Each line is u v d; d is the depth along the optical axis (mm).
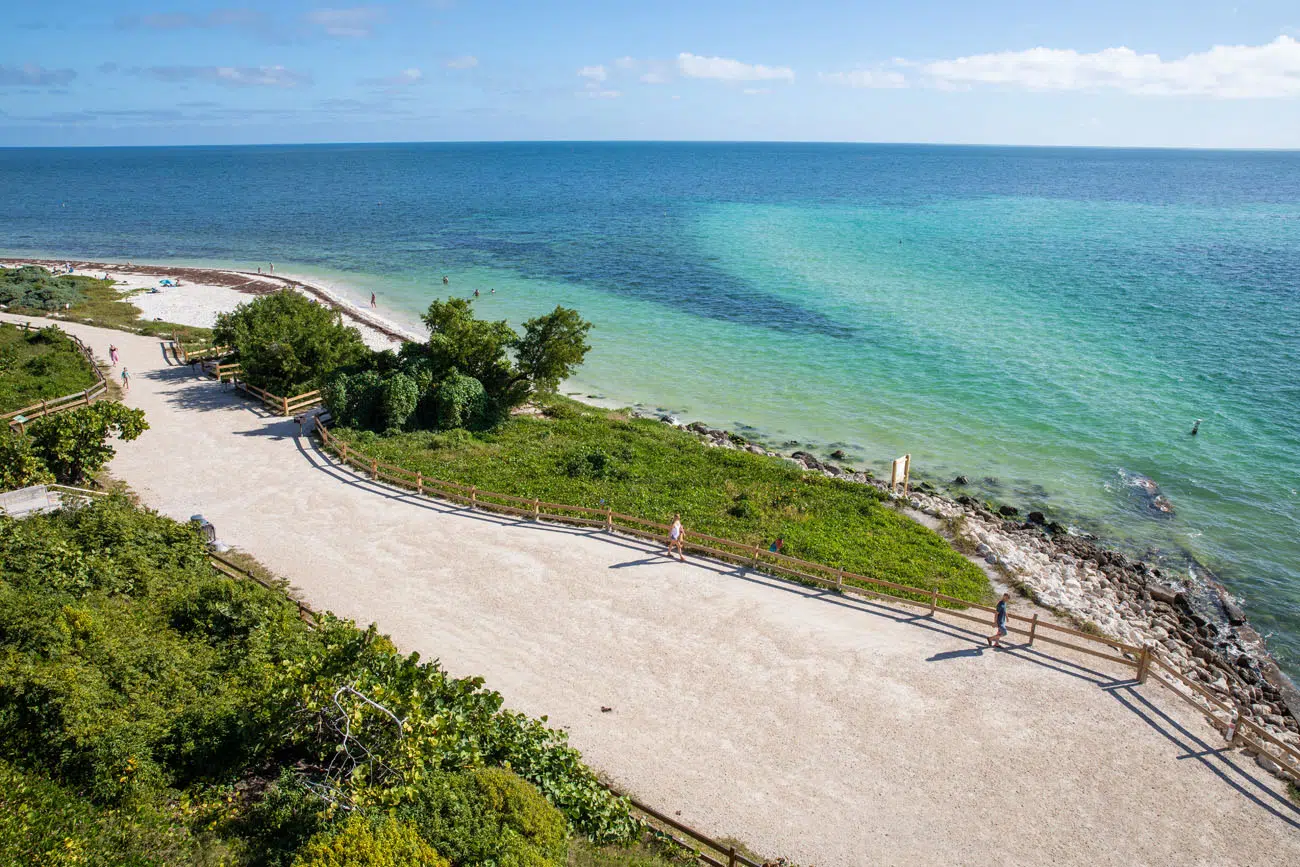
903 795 18500
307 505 32625
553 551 29375
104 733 14586
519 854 12984
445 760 15516
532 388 46625
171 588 22172
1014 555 31891
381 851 11906
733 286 86062
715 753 19641
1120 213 150000
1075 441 46344
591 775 17797
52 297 69375
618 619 25078
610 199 182000
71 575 20688
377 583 26812
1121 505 39281
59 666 15570
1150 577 33125
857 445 46188
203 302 75688
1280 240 113312
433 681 17391
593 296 82250
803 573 27734
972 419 49719
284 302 53156
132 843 13031
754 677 22438
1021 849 17172
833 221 136875
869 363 60344
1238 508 38844
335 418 41219
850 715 20984
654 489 36031
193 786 14812
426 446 39844
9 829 12672
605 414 48594
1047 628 25078
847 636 24406
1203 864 16875
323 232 128125
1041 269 92438
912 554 30750
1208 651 27766
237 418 42781
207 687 17125
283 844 13352
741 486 36969
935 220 137875
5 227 136625
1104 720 20953
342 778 14984
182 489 33688
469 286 87188
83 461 31266
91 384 46969
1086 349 62594
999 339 65500
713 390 55250
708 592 26766
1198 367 58094
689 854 16609
